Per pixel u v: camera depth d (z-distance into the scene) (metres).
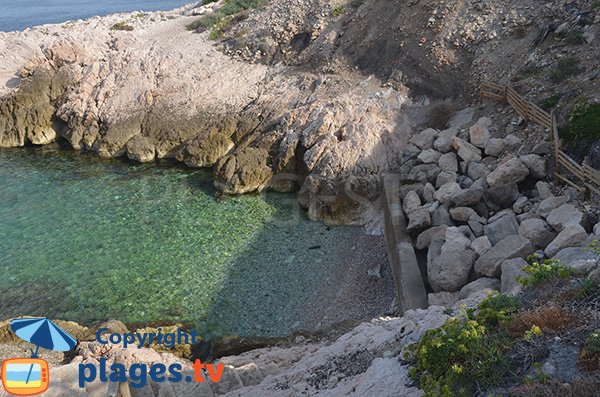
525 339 9.68
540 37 28.48
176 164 32.28
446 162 24.67
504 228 19.25
